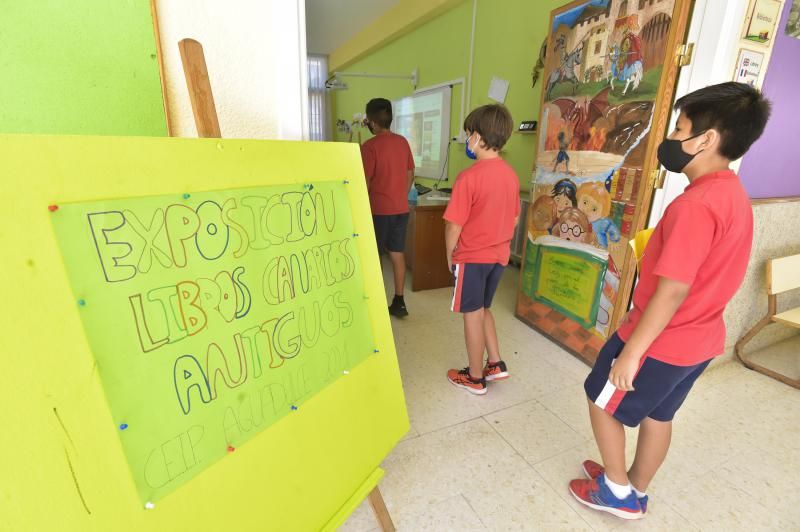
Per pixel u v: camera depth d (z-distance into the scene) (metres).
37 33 0.86
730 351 2.32
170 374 0.67
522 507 1.37
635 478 1.34
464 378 2.02
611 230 2.05
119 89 0.96
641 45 1.80
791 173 2.33
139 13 0.95
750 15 1.65
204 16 1.04
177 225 0.68
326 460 0.98
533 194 2.63
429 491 1.42
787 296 2.44
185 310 0.69
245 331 0.79
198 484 0.70
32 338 0.51
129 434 0.61
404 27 5.13
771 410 1.90
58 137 0.54
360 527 1.28
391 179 2.69
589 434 1.72
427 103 5.15
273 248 0.86
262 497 0.81
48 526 0.53
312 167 0.98
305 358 0.94
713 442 1.69
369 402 1.14
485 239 1.74
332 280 1.03
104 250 0.58
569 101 2.26
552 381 2.12
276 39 1.14
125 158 0.61
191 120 1.07
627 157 1.93
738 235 0.95
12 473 0.50
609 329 2.11
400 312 2.86
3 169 0.49
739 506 1.39
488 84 4.10
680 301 0.95
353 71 7.43
